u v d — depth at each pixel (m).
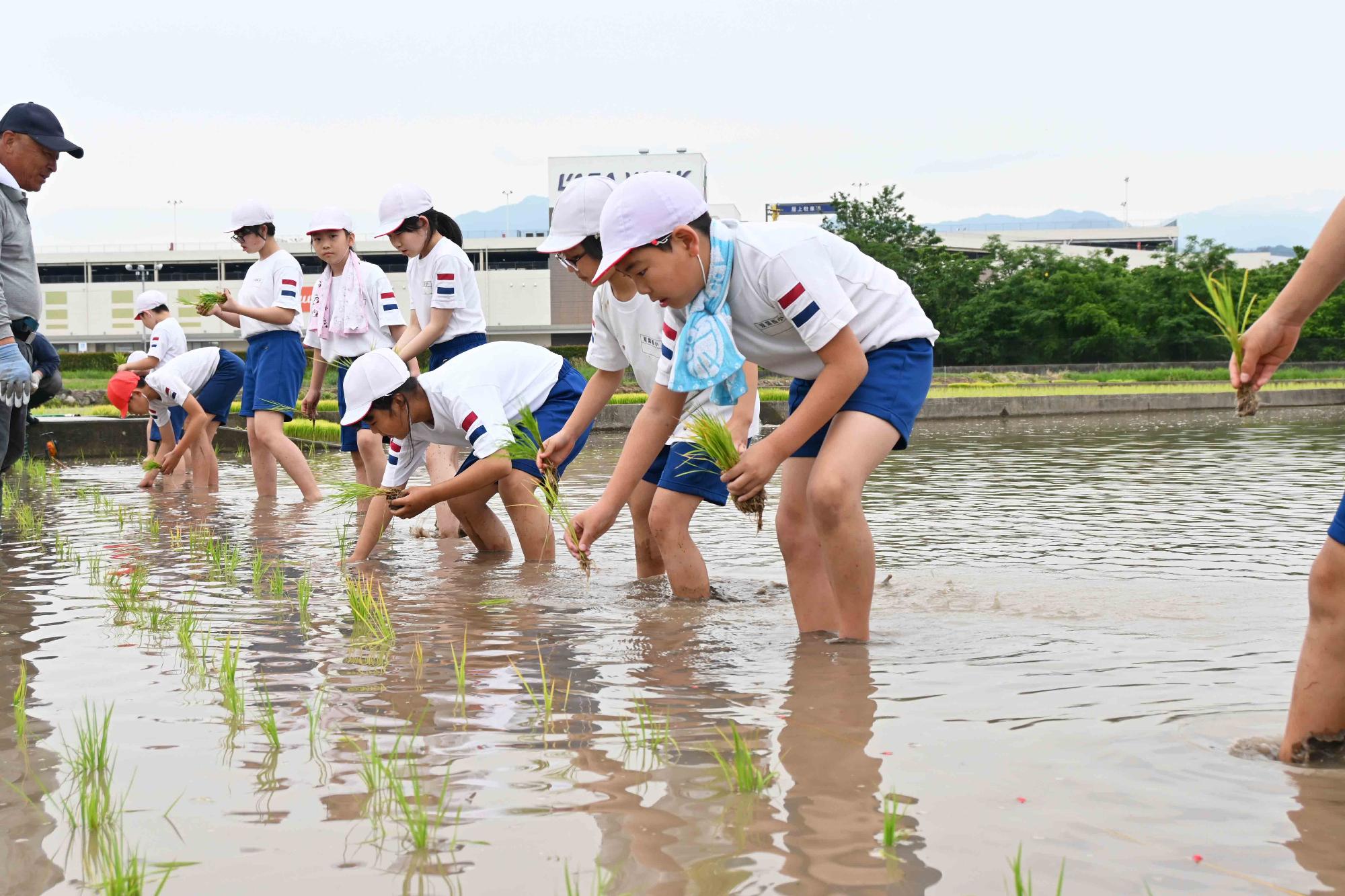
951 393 30.41
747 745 2.23
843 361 3.22
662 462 4.49
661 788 1.99
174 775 2.09
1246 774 2.03
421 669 2.94
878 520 6.39
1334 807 1.86
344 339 7.50
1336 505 6.98
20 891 1.60
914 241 58.47
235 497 8.05
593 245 4.43
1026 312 52.53
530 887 1.59
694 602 4.01
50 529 6.09
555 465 4.75
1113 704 2.51
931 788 1.97
